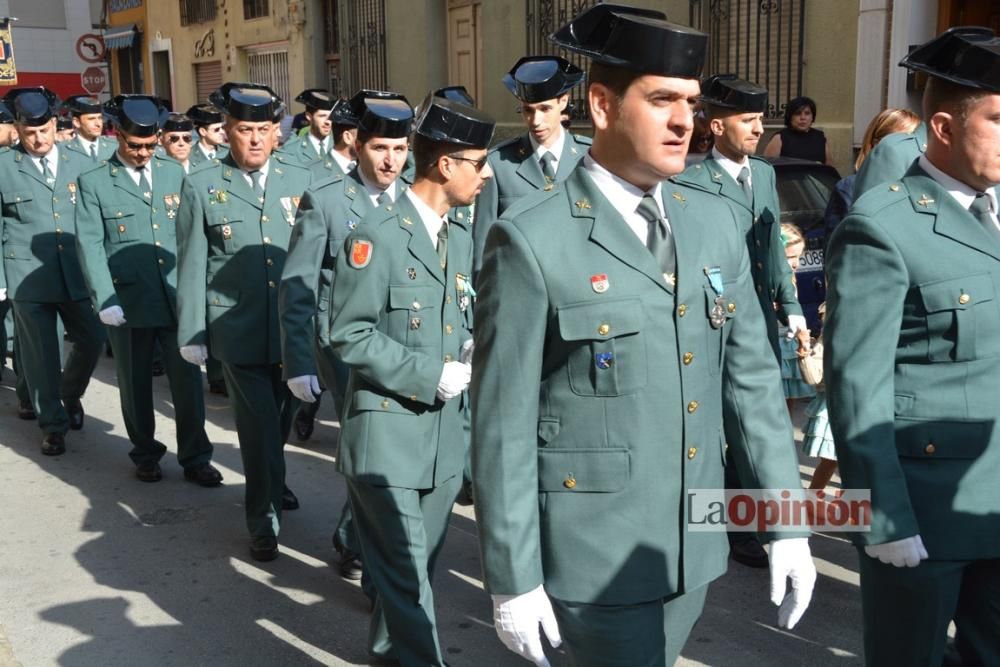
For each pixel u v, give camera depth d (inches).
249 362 179.2
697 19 399.2
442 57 563.8
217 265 183.3
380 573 130.8
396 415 128.8
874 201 100.6
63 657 150.0
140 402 225.0
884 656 105.3
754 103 166.6
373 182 169.6
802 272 258.8
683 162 82.7
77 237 222.4
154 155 236.5
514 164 190.7
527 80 186.2
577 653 89.0
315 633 156.6
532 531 84.5
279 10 679.7
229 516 206.4
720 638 149.8
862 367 98.1
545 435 87.1
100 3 1113.4
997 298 98.0
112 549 189.9
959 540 98.9
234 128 182.4
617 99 82.0
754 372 91.4
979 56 93.4
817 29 354.0
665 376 85.6
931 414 99.5
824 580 166.9
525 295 83.9
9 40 844.0
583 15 83.7
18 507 212.5
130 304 220.4
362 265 127.5
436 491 134.9
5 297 252.4
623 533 86.0
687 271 86.7
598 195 85.7
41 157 260.5
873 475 96.4
